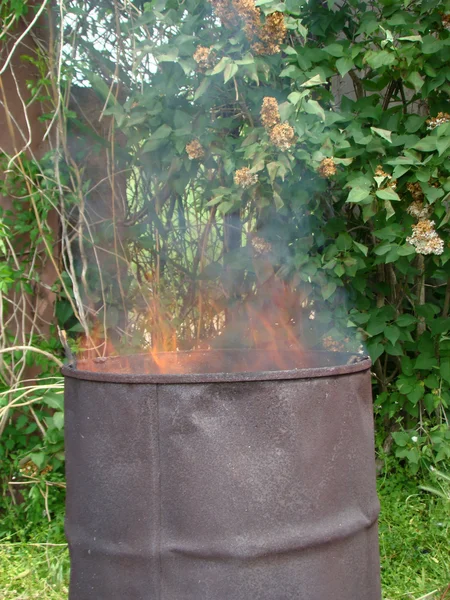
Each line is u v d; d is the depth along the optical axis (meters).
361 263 2.33
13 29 2.58
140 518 1.36
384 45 2.23
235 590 1.32
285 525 1.34
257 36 2.01
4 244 2.58
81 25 2.60
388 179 2.25
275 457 1.33
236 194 2.21
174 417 1.34
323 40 2.41
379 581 1.57
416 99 2.47
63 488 2.58
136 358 1.85
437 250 2.22
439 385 2.55
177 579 1.34
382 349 2.51
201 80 2.21
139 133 2.38
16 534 2.44
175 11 2.18
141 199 2.76
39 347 2.61
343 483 1.42
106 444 1.39
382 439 2.74
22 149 2.50
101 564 1.40
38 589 2.05
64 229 2.56
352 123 2.28
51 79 2.54
